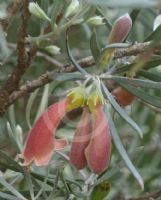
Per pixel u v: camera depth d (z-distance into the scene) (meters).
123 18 0.23
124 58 0.23
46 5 0.23
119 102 0.25
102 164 0.20
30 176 0.24
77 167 0.21
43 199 0.25
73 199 0.25
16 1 0.23
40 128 0.21
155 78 0.23
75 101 0.21
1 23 0.23
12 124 0.26
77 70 0.23
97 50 0.22
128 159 0.20
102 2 0.16
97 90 0.21
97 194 0.24
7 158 0.23
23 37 0.23
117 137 0.21
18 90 0.25
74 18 0.22
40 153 0.21
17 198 0.23
